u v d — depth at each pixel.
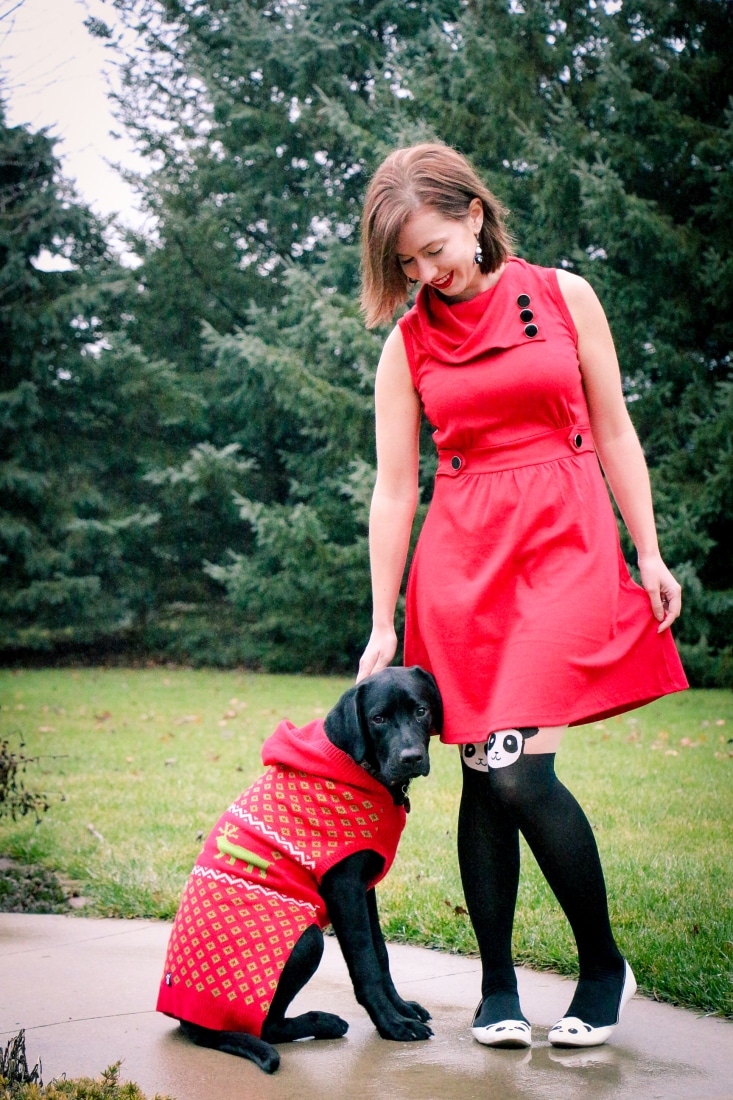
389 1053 2.66
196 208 19.08
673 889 3.93
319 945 2.70
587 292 2.79
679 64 14.66
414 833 5.17
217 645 18.30
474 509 2.75
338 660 17.17
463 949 3.56
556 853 2.56
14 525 17.61
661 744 8.37
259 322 16.47
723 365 14.86
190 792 6.48
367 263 2.78
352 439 15.38
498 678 2.63
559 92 14.56
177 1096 2.39
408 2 17.81
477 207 2.73
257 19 17.33
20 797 5.11
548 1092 2.36
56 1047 2.72
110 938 3.81
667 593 2.76
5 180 16.92
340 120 15.42
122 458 18.75
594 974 2.69
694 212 14.47
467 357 2.73
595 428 2.88
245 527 18.80
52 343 17.98
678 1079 2.42
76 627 18.39
